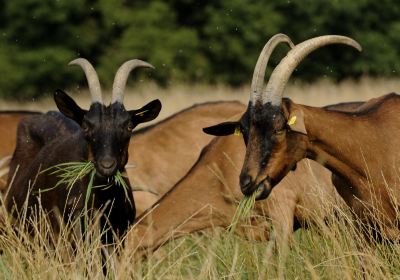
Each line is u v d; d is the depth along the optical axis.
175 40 85.31
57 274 17.69
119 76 20.50
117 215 20.41
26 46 86.69
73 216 20.09
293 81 85.44
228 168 21.75
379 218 19.22
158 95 66.12
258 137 18.02
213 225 21.08
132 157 24.66
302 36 87.62
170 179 24.61
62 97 20.91
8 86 84.81
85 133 19.91
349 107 22.67
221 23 86.94
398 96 20.33
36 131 22.80
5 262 19.12
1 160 23.92
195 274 20.05
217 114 25.28
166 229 21.59
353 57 87.50
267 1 87.75
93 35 87.19
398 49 88.38
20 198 21.73
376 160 19.27
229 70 87.44
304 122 18.72
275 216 21.55
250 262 19.33
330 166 19.31
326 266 18.59
